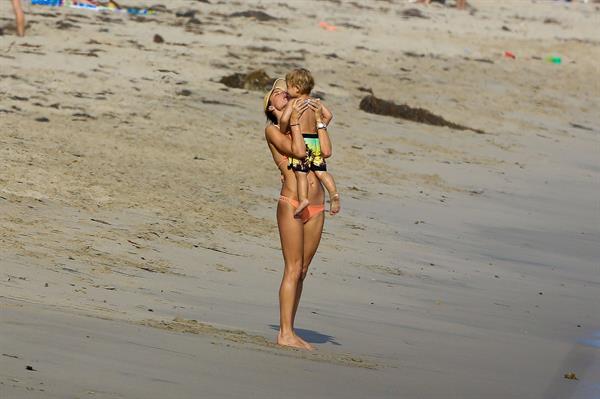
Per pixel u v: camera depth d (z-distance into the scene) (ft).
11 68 257.75
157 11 382.01
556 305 134.31
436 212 193.88
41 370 64.95
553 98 356.38
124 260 124.16
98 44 304.09
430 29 444.14
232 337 89.51
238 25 375.66
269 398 65.57
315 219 94.89
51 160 174.29
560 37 480.64
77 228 136.05
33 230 130.11
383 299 125.08
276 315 107.76
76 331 78.84
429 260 155.33
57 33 311.88
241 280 125.08
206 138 218.38
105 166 178.91
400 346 97.04
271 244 148.87
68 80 253.03
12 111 214.28
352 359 86.43
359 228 169.68
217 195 173.99
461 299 131.13
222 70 296.30
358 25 421.18
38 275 107.04
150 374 67.87
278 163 95.66
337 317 110.11
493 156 261.24
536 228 194.08
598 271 163.43
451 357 93.66
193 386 66.03
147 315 95.76
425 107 309.83
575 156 279.90
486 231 185.47
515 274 153.58
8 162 166.20
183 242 140.15
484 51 415.44
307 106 93.50
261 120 245.65
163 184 174.09
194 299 110.01
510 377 86.07
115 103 237.25
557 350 103.35
